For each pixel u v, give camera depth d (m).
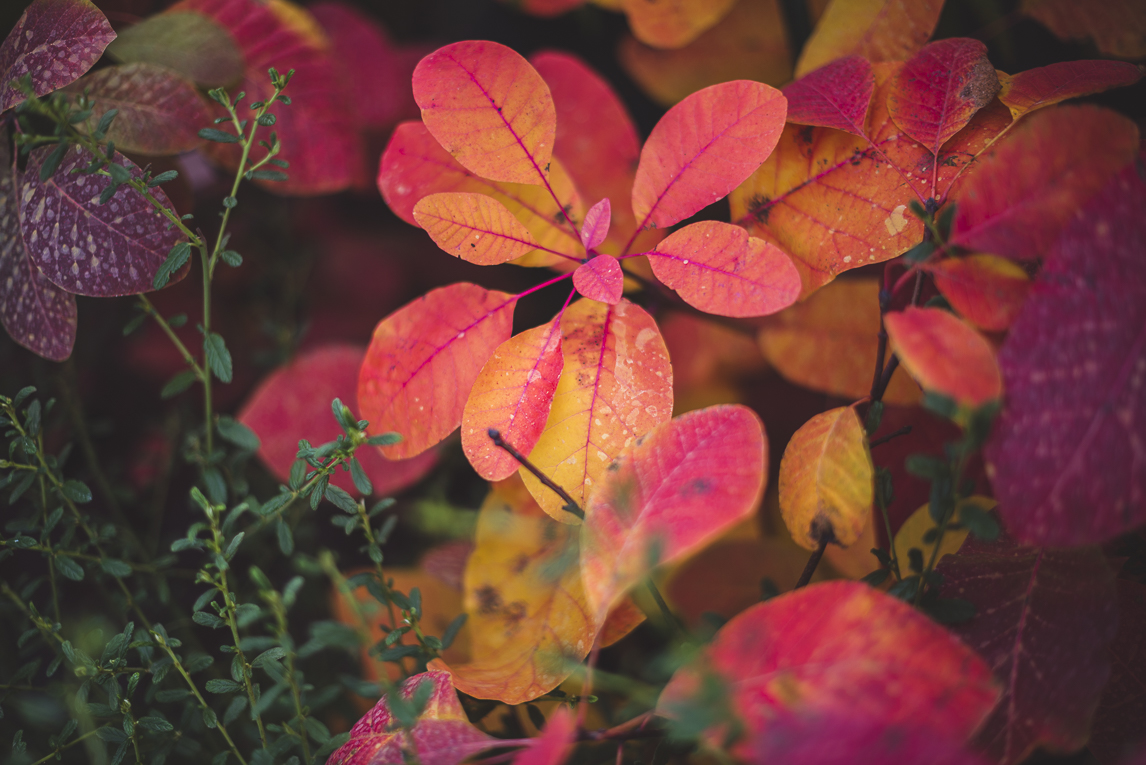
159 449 0.58
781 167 0.48
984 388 0.42
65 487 0.48
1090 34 0.51
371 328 0.62
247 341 0.61
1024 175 0.44
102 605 0.55
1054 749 0.43
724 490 0.43
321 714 0.53
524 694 0.46
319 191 0.55
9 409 0.47
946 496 0.43
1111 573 0.44
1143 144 0.44
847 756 0.40
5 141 0.48
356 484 0.46
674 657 0.41
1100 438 0.42
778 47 0.57
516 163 0.47
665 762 0.46
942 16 0.55
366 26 0.59
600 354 0.46
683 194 0.46
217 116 0.53
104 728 0.47
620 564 0.43
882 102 0.48
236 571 0.56
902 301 0.47
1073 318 0.43
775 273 0.44
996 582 0.45
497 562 0.49
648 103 0.61
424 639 0.46
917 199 0.47
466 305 0.48
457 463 0.56
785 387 0.58
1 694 0.49
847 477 0.45
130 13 0.52
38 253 0.47
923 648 0.41
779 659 0.42
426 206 0.46
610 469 0.44
